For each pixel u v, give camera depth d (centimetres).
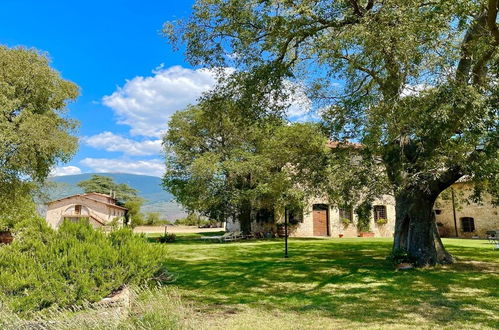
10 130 1834
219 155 2753
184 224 6341
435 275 1073
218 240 2902
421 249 1244
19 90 2069
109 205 4709
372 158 998
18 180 2130
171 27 1029
